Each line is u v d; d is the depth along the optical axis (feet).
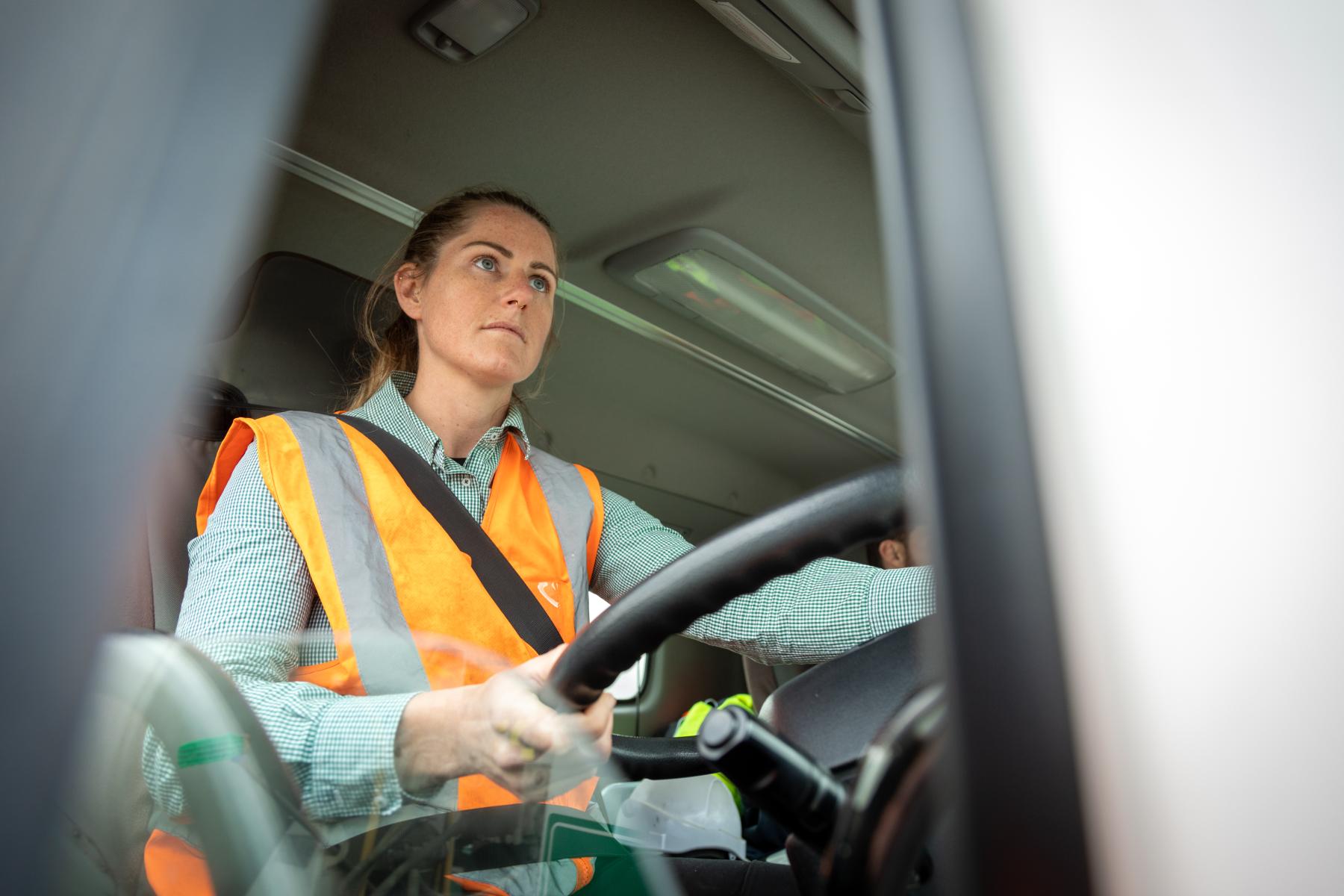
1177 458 1.25
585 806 2.35
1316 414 1.37
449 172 6.27
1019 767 1.08
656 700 9.50
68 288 1.29
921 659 1.83
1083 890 1.05
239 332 5.56
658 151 6.29
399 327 5.72
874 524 1.80
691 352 8.38
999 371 1.19
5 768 1.15
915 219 1.26
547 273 5.22
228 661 2.64
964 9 1.40
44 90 1.37
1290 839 1.17
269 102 1.41
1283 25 1.58
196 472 4.65
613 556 4.97
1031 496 1.16
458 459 4.93
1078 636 1.13
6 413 1.23
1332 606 1.29
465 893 2.10
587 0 5.22
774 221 6.92
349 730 2.24
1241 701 1.20
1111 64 1.45
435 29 5.32
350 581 3.64
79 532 1.20
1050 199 1.31
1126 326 1.29
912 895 1.56
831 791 1.56
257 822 1.92
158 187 1.35
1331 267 1.46
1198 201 1.41
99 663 1.30
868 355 8.59
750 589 1.97
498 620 3.82
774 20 5.07
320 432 4.09
